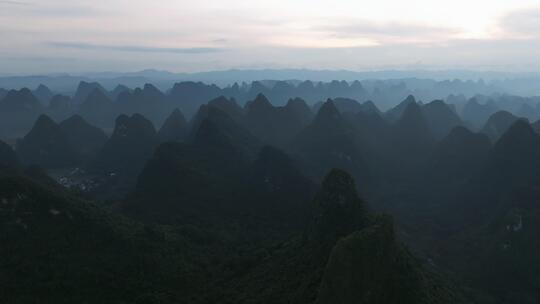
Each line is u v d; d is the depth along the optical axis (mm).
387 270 43562
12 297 50312
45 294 51500
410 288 43656
